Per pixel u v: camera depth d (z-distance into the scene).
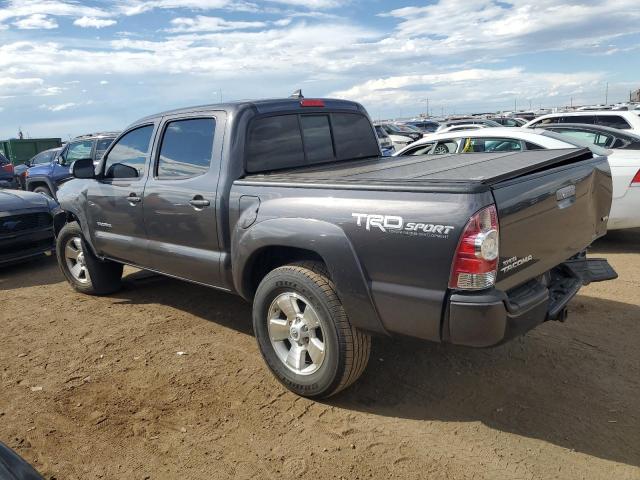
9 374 4.07
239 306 5.36
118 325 4.98
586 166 3.59
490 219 2.66
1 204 7.03
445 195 2.74
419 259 2.81
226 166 3.95
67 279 6.12
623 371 3.74
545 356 4.00
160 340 4.60
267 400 3.57
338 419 3.33
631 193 6.58
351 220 3.08
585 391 3.52
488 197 2.67
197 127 4.24
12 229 7.05
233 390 3.72
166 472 2.90
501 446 3.01
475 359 4.02
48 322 5.16
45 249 7.50
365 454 2.99
